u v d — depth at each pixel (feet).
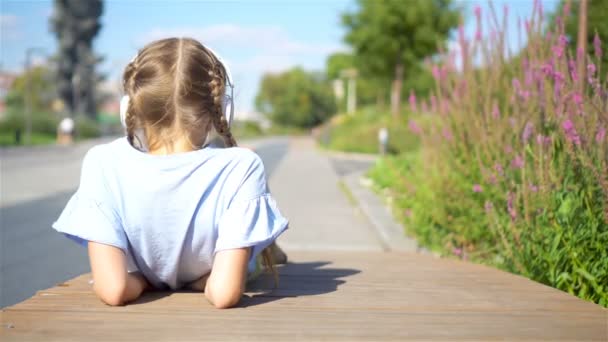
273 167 58.03
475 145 13.71
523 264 9.14
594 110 8.36
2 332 4.46
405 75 97.91
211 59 5.48
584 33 10.60
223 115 5.53
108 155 5.41
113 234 5.26
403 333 4.55
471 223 13.65
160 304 5.37
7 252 18.98
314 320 4.91
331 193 33.96
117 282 5.21
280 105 363.76
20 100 219.00
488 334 4.54
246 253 5.32
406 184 19.08
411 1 91.25
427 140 17.24
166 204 5.30
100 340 4.29
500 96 14.01
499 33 13.01
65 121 129.18
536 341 4.38
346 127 115.85
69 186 38.93
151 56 5.34
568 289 8.27
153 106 5.31
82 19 189.67
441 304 5.62
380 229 20.70
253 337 4.39
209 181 5.31
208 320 4.84
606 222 7.93
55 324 4.67
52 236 21.80
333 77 206.90
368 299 5.83
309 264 8.73
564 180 9.39
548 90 9.98
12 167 56.13
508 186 11.07
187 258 5.60
